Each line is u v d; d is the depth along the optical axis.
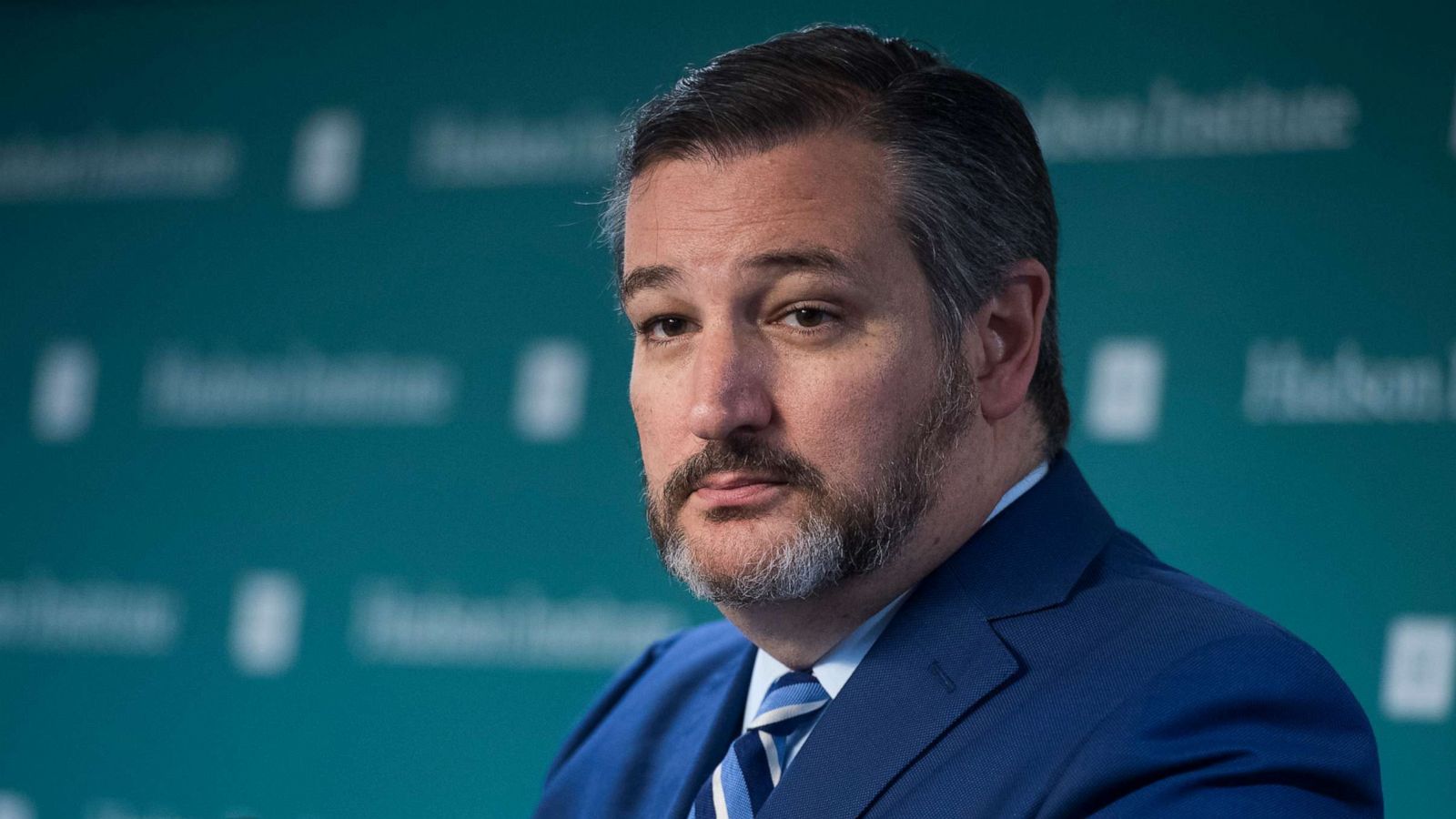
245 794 13.03
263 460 13.52
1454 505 10.57
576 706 12.48
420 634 12.91
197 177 14.11
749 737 4.81
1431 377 10.75
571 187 13.19
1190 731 4.08
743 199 4.59
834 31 5.00
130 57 14.45
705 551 4.55
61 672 13.60
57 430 14.02
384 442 13.26
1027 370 5.04
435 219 13.48
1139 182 11.59
